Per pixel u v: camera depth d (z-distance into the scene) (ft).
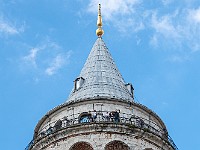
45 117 164.55
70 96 170.81
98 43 190.80
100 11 203.00
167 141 157.38
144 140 152.87
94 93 165.48
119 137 150.61
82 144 150.30
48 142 153.89
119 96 166.09
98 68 177.58
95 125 151.53
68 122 155.74
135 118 157.89
